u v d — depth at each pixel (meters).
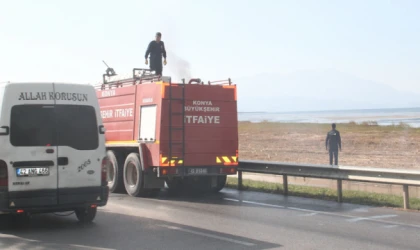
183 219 10.16
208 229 9.05
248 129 60.56
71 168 8.95
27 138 8.63
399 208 11.56
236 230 8.97
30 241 8.10
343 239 8.22
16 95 8.65
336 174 12.66
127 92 15.09
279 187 15.17
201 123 14.02
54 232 8.82
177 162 13.64
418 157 25.34
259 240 8.12
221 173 14.25
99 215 10.68
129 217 10.40
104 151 9.35
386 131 46.56
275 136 45.47
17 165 8.51
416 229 9.09
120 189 15.38
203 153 14.01
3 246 7.76
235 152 14.46
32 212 8.70
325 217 10.40
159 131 13.50
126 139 14.99
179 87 13.79
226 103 14.43
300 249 7.50
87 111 9.24
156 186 14.02
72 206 8.96
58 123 8.92
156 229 9.06
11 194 8.43
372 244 7.86
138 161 14.13
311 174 13.29
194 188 15.23
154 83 13.90
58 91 9.00
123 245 7.78
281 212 11.07
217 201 13.02
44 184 8.71
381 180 11.73
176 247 7.62
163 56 17.56
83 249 7.52
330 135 20.14
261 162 14.74
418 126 56.69
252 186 15.87
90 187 9.12
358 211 11.18
